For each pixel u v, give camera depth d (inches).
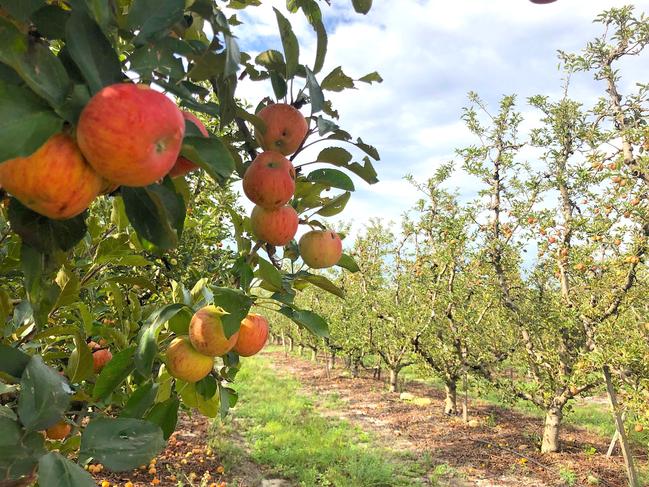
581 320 311.6
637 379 271.0
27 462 35.9
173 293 82.9
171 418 66.4
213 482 275.4
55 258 41.9
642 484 293.7
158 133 29.9
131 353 61.7
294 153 64.8
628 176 263.7
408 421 456.1
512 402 385.1
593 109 304.2
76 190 31.9
